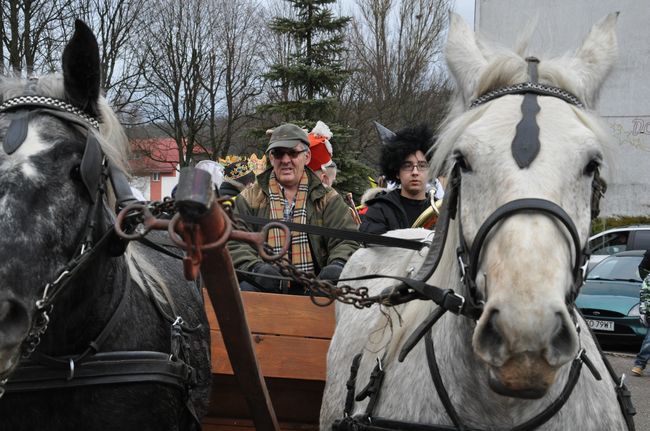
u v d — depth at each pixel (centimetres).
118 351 277
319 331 388
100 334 271
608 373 271
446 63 254
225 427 405
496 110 218
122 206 254
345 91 2605
